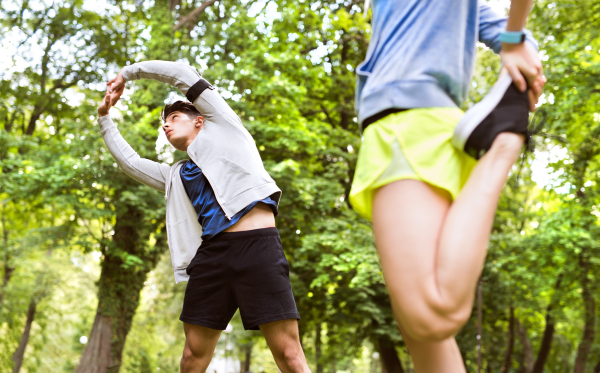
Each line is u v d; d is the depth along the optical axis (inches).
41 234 479.2
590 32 482.6
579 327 753.6
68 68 624.4
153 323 890.1
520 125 29.8
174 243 77.7
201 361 73.3
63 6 609.9
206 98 76.6
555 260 553.0
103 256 527.2
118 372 520.1
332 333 614.5
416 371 35.5
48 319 799.1
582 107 499.2
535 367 665.0
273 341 70.2
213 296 70.9
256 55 484.7
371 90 34.3
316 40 615.5
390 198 30.7
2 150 485.7
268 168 443.2
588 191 530.6
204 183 74.9
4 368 710.5
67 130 480.1
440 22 34.6
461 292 26.6
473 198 28.1
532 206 704.4
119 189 463.2
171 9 566.6
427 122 32.0
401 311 28.3
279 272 70.6
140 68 83.0
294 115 502.3
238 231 71.1
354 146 551.8
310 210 500.4
